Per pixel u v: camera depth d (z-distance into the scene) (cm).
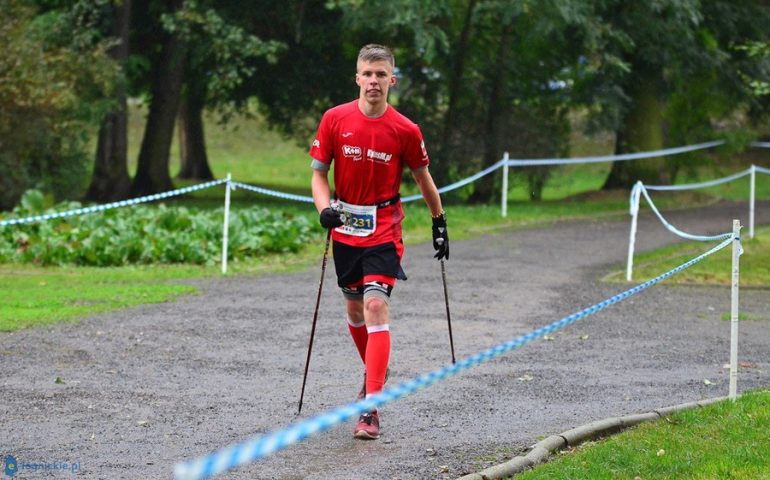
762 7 3116
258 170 4462
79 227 1755
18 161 2403
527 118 3078
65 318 1127
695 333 1113
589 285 1473
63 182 2623
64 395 797
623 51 3038
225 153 4981
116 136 2984
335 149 697
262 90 3166
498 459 643
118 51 2808
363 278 705
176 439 686
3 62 2275
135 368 900
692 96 3244
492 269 1634
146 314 1173
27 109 2325
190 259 1662
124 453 652
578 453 645
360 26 2592
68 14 2556
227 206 1561
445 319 1185
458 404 788
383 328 691
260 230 1792
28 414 740
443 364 941
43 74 2328
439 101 3150
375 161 689
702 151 3334
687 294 1397
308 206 2997
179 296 1315
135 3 3022
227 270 1584
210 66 2995
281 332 1088
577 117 3294
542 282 1498
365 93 681
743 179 3912
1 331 1047
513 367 927
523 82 3152
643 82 3175
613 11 2847
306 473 612
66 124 2575
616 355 988
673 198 3078
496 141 3039
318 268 1625
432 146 3033
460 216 2431
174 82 3075
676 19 2794
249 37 2630
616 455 627
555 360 962
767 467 588
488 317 1202
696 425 692
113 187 2972
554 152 3122
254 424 727
